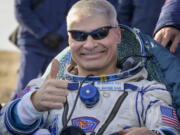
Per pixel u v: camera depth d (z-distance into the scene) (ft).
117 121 10.80
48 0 19.21
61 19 19.29
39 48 19.48
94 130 10.80
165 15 12.44
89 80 11.28
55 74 10.56
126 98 10.96
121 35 12.14
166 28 12.37
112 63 11.38
